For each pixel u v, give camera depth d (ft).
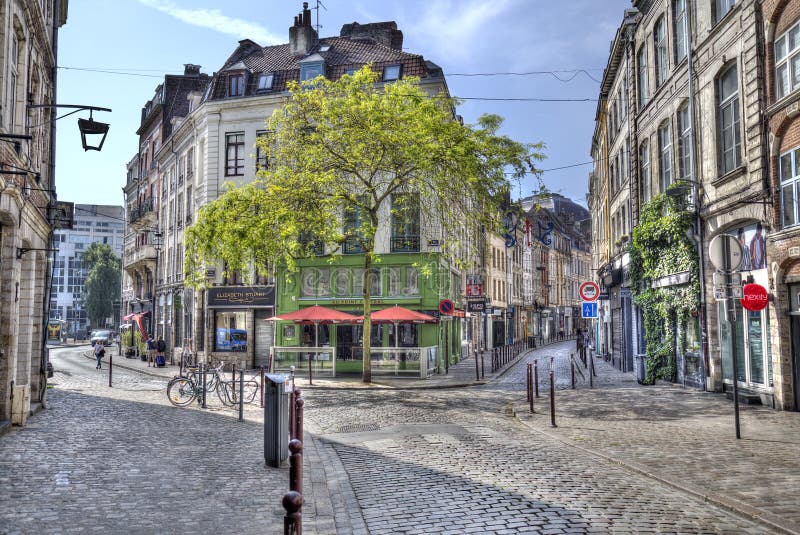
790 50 42.96
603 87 103.96
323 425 41.14
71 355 163.22
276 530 18.48
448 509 20.56
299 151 68.39
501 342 175.83
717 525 18.57
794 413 42.55
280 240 68.69
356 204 70.23
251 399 53.62
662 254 63.41
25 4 39.47
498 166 61.82
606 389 61.46
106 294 287.28
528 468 26.71
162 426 39.17
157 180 146.20
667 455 28.96
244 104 105.60
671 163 64.34
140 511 20.45
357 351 89.56
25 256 44.60
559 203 292.61
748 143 47.50
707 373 55.57
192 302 111.34
